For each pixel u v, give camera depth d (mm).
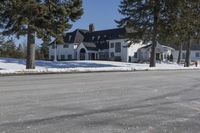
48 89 15594
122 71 32406
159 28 43469
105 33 85812
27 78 22516
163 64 57656
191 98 13312
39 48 85188
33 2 29797
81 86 17109
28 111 9930
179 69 38562
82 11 32562
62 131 7668
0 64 40125
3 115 9297
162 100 12625
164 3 42125
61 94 13797
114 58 78250
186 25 43281
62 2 32000
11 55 64125
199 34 49469
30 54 31906
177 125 8531
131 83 19062
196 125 8570
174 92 15117
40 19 30547
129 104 11531
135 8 44062
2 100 11984
